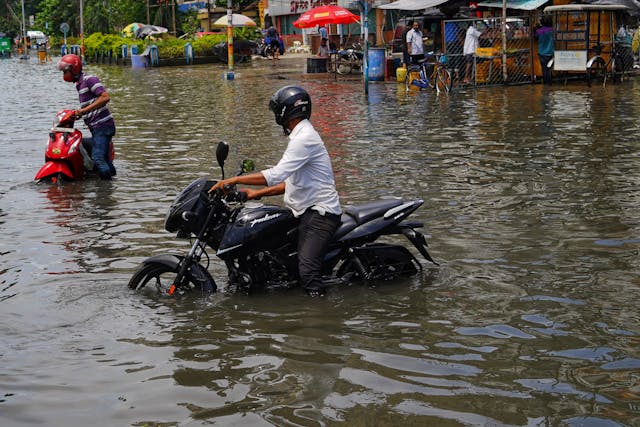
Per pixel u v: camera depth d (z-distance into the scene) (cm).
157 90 2619
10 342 493
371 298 563
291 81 2786
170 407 403
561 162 1073
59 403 411
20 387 430
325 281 593
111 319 531
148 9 5900
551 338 480
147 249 699
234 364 454
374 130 1449
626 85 2217
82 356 470
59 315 539
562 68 2248
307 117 579
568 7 2170
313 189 575
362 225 589
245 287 582
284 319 525
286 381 429
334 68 3017
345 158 1148
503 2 2252
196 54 4459
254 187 977
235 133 1465
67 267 648
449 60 2406
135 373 445
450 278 601
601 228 729
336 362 453
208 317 532
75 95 2556
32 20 8412
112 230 768
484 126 1461
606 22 2278
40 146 1382
